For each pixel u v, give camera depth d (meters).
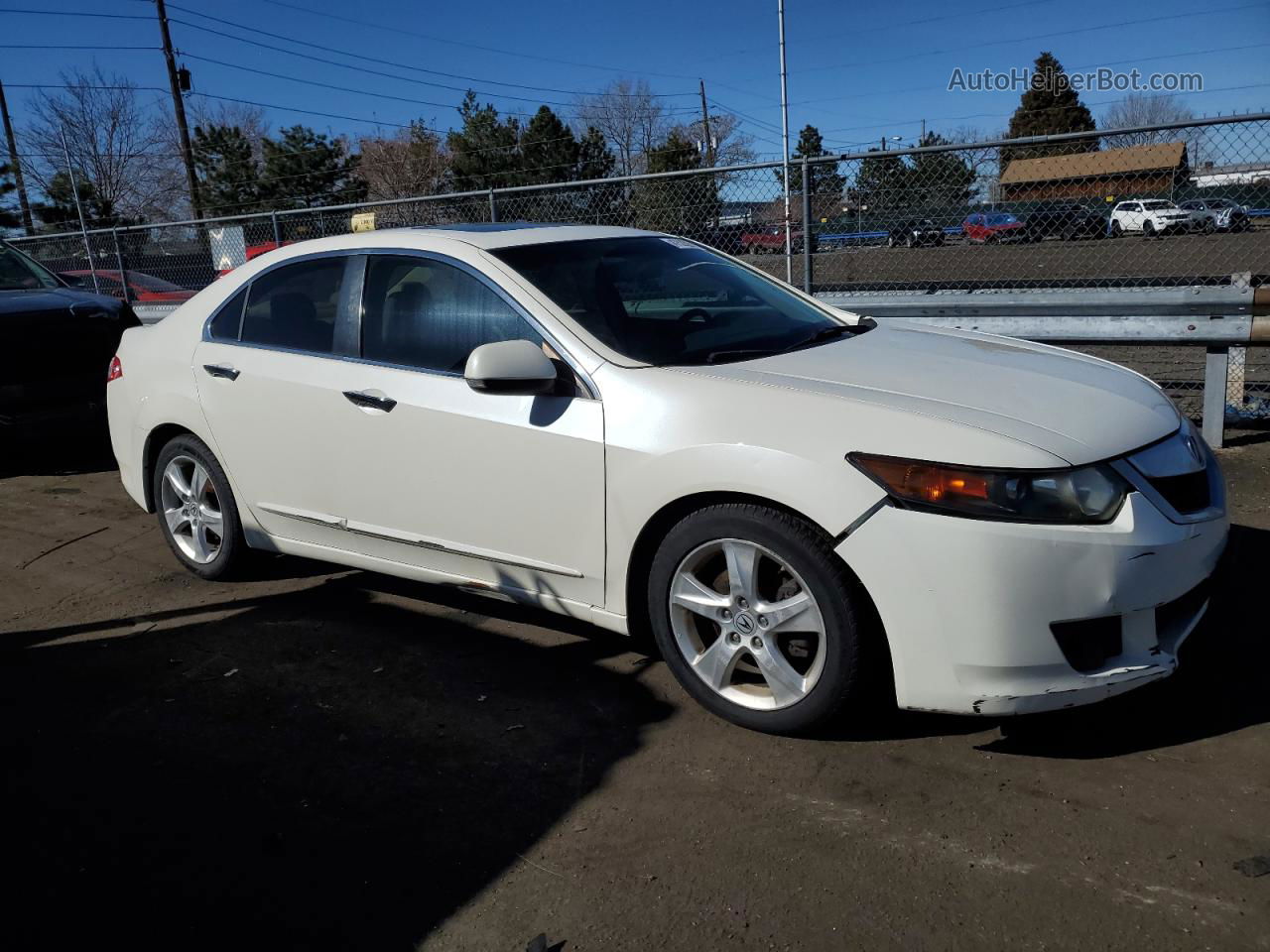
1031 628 2.66
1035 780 2.82
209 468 4.46
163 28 32.72
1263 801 2.65
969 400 2.98
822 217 7.37
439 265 3.76
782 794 2.83
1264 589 3.97
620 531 3.22
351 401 3.82
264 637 4.08
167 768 3.14
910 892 2.41
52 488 6.69
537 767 3.05
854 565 2.77
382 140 51.47
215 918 2.46
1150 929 2.25
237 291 4.41
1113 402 3.08
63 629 4.28
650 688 3.49
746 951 2.26
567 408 3.31
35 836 2.82
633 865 2.58
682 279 3.96
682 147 34.97
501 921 2.40
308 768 3.11
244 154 40.34
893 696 3.25
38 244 13.12
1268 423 6.24
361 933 2.39
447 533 3.67
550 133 38.31
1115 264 6.47
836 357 3.41
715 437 2.98
